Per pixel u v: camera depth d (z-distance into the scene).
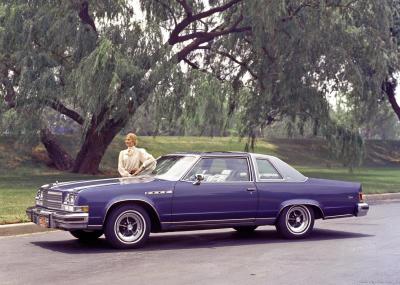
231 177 11.70
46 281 8.20
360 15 25.53
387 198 22.55
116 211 10.72
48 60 22.31
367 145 56.38
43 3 23.00
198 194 11.27
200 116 22.45
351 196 12.59
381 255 10.39
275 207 11.95
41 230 13.07
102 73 20.94
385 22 25.98
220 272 8.89
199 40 27.34
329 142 26.70
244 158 11.95
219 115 22.70
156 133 24.03
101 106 21.64
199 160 11.55
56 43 22.38
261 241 11.91
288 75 25.23
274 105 26.62
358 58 26.28
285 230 12.09
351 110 27.84
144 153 12.27
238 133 28.11
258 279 8.42
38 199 11.58
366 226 14.32
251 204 11.73
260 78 26.34
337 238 12.36
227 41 27.45
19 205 15.53
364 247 11.23
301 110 26.17
